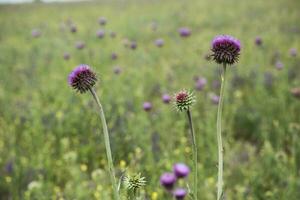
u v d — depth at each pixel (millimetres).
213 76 3676
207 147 2402
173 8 9750
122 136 2420
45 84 3787
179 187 1802
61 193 1910
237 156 2215
